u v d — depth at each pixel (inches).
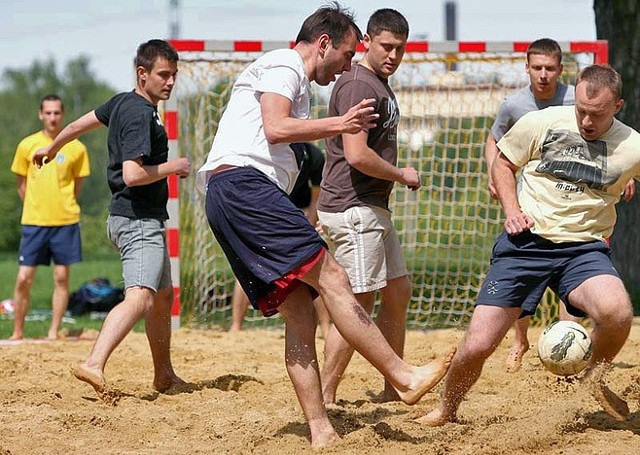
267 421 433.7
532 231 401.1
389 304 482.6
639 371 547.2
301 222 366.9
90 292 1030.4
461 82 845.8
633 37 987.9
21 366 597.9
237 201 368.8
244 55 816.9
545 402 471.8
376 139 461.1
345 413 446.0
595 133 391.2
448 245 882.8
